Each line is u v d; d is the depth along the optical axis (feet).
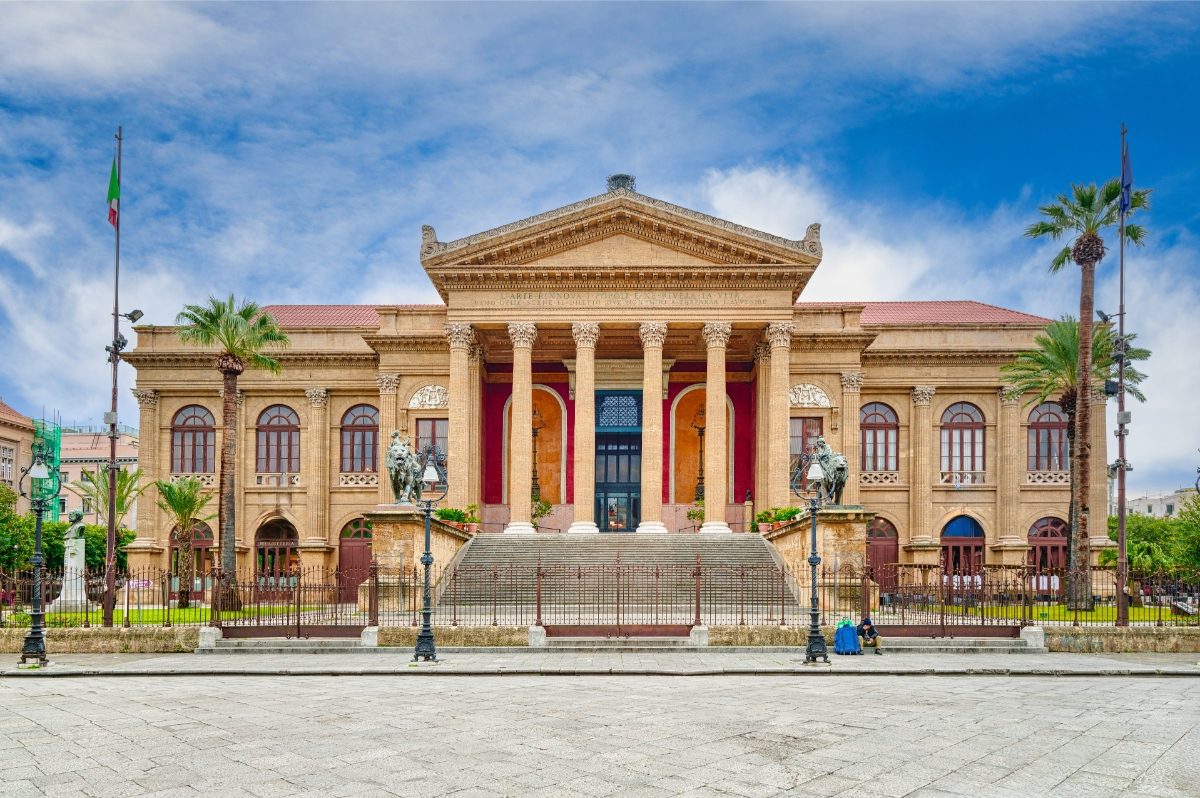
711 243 141.90
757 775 36.63
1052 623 89.45
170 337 171.63
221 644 84.69
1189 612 99.09
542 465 165.58
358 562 167.32
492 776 36.40
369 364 169.07
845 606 99.30
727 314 141.90
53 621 93.45
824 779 36.11
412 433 161.99
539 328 149.28
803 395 158.92
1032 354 141.59
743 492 161.79
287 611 92.73
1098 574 142.51
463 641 84.53
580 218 141.79
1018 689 61.57
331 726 46.62
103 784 35.53
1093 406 160.76
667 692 59.31
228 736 44.16
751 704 53.72
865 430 167.73
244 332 130.93
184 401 170.91
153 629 85.87
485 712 50.78
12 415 244.63
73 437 303.07
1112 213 119.96
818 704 53.83
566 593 107.14
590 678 67.97
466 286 143.64
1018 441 165.68
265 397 171.01
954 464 166.50
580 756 39.70
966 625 85.66
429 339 161.48
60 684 66.28
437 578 110.93
